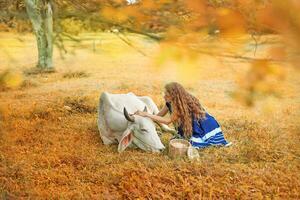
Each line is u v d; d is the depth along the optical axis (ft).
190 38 5.27
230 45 5.08
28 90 29.81
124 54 40.78
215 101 26.30
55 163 17.16
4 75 11.84
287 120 21.56
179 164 16.48
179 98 18.47
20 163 16.94
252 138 19.95
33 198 14.23
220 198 14.15
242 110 24.27
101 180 15.66
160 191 14.53
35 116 23.58
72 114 24.86
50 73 36.14
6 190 14.70
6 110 23.12
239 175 15.72
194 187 14.85
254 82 5.22
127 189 14.85
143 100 22.61
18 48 40.24
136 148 18.97
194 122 18.72
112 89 30.66
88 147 19.21
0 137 19.61
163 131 21.39
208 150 18.45
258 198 14.07
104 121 20.27
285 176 15.57
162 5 5.40
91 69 37.22
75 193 14.51
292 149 18.37
